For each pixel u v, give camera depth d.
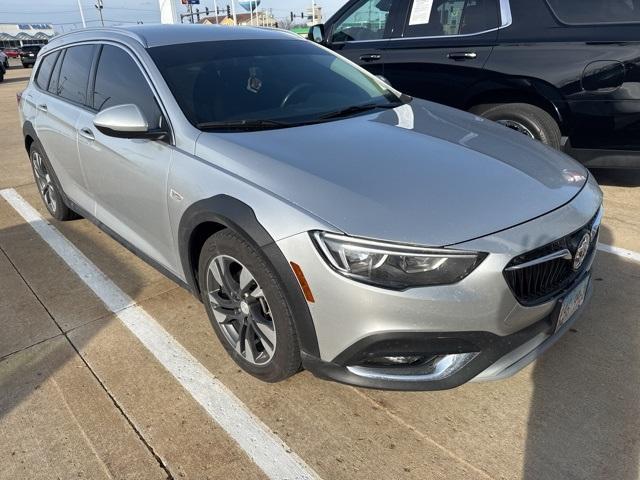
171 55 3.13
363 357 2.07
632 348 2.77
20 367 2.76
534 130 4.66
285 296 2.17
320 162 2.38
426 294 1.94
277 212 2.15
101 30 3.71
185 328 3.06
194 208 2.48
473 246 1.96
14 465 2.18
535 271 2.10
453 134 2.84
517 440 2.22
